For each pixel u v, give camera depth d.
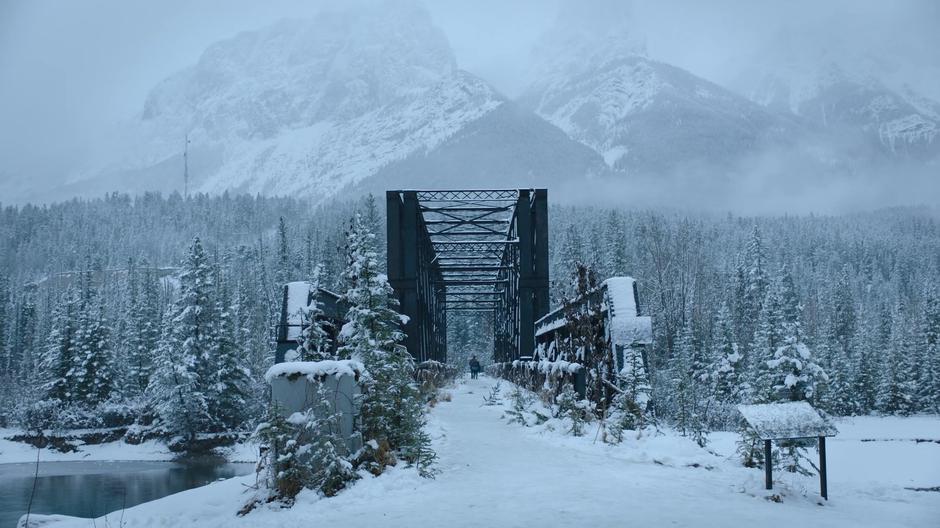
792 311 70.38
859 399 61.09
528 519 8.83
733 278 92.38
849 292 104.88
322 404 11.45
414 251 40.97
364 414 13.02
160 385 53.09
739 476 11.82
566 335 28.03
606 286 21.39
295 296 19.33
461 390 43.12
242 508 10.54
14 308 151.38
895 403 59.91
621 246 94.88
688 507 9.40
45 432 54.56
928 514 9.13
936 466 17.73
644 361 19.67
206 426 53.38
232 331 55.72
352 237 15.15
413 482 11.57
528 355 41.59
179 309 54.50
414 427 13.83
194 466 47.47
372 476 11.73
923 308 73.62
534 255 42.97
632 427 17.33
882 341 82.12
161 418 54.34
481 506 9.71
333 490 10.92
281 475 10.92
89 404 59.47
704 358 46.72
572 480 11.55
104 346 61.16
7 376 92.69
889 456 20.30
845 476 15.80
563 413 20.14
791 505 9.64
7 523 25.97
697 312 60.44
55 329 65.81
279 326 19.08
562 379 23.00
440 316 72.31
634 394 18.12
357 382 12.60
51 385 59.84
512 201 47.25
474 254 65.38
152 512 11.17
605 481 11.41
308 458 11.16
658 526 8.38
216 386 52.62
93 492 35.72
